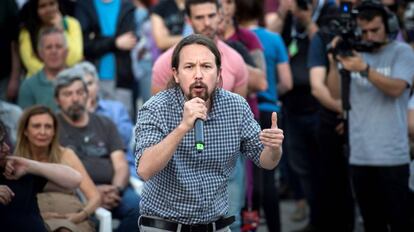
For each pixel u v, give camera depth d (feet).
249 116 30.66
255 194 48.42
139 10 67.82
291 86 53.47
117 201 46.78
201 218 29.84
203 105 27.86
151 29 63.31
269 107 50.72
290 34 58.39
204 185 29.68
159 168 28.14
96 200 43.80
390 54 45.70
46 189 43.47
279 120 53.83
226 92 30.48
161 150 27.89
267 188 50.11
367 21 44.93
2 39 57.31
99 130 48.60
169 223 29.91
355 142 46.21
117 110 52.90
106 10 61.77
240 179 42.29
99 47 60.85
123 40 60.70
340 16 45.01
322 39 49.75
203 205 29.71
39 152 43.27
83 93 47.85
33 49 56.90
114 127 49.03
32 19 57.16
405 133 46.01
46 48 53.42
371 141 45.68
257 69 45.01
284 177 65.00
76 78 47.80
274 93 51.52
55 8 57.52
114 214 46.88
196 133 27.68
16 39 57.47
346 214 50.67
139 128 29.58
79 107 47.67
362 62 44.34
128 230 46.47
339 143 49.52
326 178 50.26
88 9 61.46
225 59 40.68
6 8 57.16
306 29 56.59
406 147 45.91
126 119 52.95
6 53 57.52
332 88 48.83
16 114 49.85
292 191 61.46
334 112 49.26
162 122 29.45
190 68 29.14
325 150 50.03
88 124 48.49
